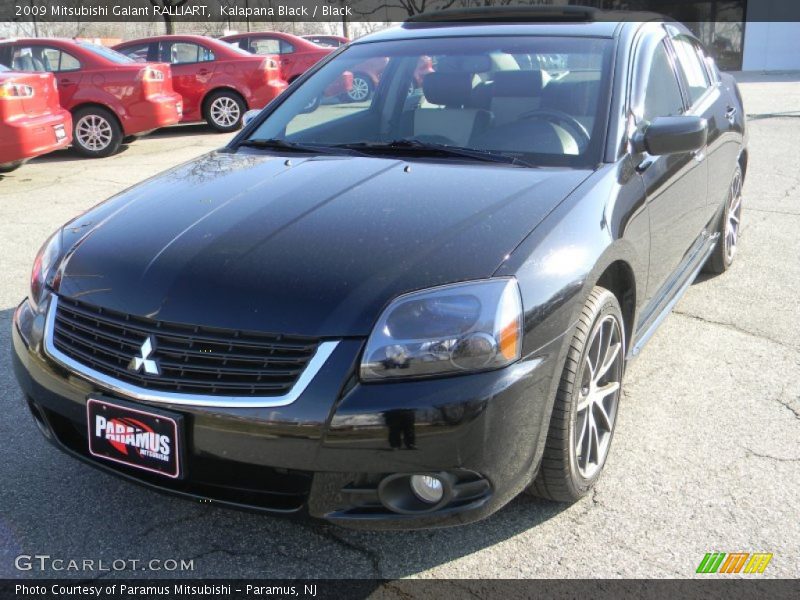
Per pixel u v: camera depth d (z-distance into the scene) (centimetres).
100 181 786
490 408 193
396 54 342
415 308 195
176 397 198
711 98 410
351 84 338
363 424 189
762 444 284
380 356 191
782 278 463
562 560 225
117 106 944
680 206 326
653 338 381
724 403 315
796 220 589
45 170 855
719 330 389
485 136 293
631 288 273
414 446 190
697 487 258
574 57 311
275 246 218
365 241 217
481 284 200
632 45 318
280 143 318
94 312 218
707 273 472
